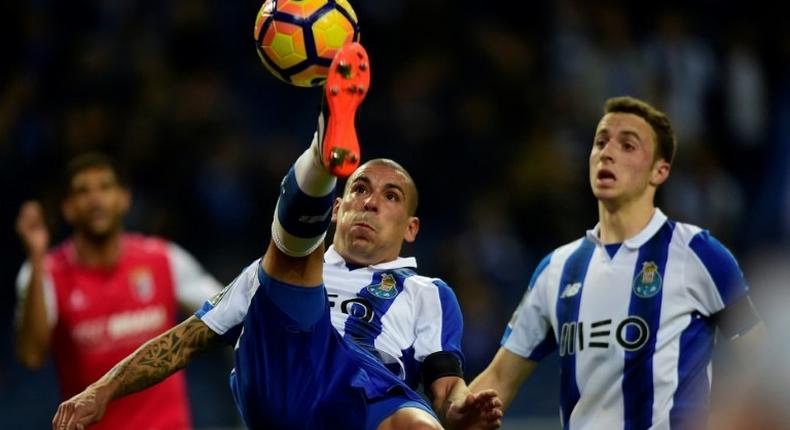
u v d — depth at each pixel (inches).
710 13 2027.6
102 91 1721.2
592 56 1887.3
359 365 634.8
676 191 1775.3
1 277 1656.0
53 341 986.1
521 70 1881.2
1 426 1535.4
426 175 1772.9
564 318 716.0
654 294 692.1
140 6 1809.8
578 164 1823.3
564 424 711.1
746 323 686.5
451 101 1835.6
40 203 1621.6
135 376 624.7
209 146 1702.8
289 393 621.9
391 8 1863.9
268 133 1804.9
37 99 1729.8
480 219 1733.5
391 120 1779.0
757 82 1947.6
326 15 596.7
